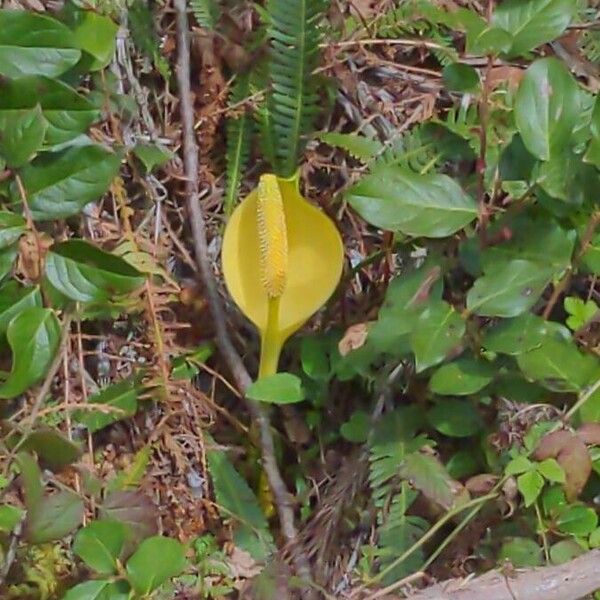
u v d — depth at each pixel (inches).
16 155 103.1
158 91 110.3
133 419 108.0
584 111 105.2
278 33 108.2
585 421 102.4
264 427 107.0
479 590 102.3
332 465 108.3
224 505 106.5
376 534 106.0
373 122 111.0
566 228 104.4
